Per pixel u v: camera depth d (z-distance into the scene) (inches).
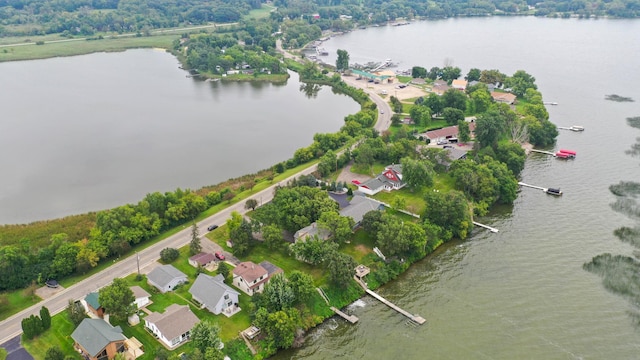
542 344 4352.9
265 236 5438.0
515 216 6515.8
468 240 5984.3
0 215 6633.9
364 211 6043.3
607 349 4291.3
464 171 6889.8
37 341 4185.5
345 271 4867.1
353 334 4507.9
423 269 5452.8
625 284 5093.5
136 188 7411.4
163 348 4082.2
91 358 3907.5
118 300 4325.8
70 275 5118.1
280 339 4298.7
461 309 4813.0
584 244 5826.8
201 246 5561.0
